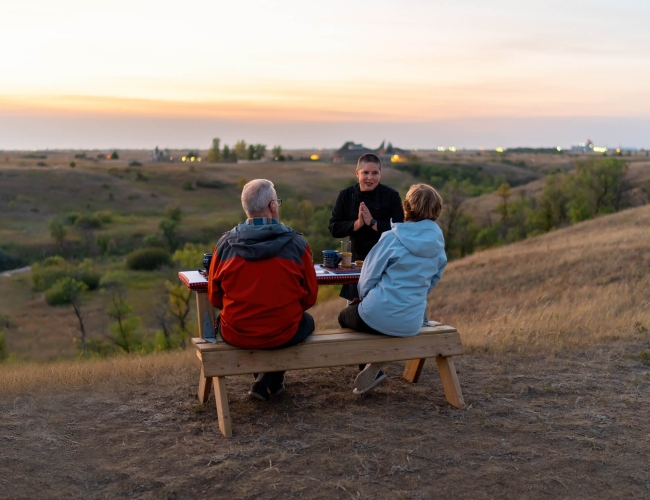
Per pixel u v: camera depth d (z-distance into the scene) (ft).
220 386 12.65
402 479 10.57
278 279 12.15
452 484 10.40
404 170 503.61
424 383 15.90
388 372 16.89
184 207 348.59
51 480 10.58
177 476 10.66
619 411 13.78
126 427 13.01
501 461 11.23
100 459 11.42
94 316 126.31
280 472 10.77
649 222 90.22
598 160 146.61
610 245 71.97
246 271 12.09
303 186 425.28
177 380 16.40
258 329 12.24
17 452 11.59
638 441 12.09
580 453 11.57
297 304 12.59
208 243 234.79
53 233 218.79
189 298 84.43
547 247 81.15
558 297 55.67
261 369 12.66
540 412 13.71
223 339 13.14
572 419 13.26
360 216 15.62
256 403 14.34
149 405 14.39
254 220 12.41
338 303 73.00
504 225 164.96
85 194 347.36
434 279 13.91
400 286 13.17
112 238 237.66
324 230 184.65
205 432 12.66
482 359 18.19
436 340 13.85
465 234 148.05
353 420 13.20
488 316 51.80
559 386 15.48
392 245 13.25
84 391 15.57
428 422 13.10
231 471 10.78
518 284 65.98
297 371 16.93
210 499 9.95
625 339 20.45
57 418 13.52
